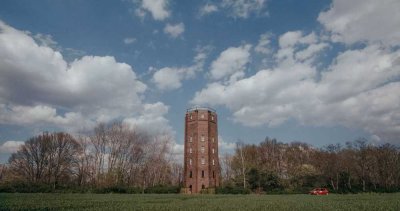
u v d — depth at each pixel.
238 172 98.88
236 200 43.38
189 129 98.62
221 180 113.69
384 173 95.38
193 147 95.69
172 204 34.16
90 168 93.19
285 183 92.69
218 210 26.27
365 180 96.19
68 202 36.19
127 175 95.12
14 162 93.12
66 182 93.88
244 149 105.69
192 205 32.50
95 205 32.06
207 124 97.25
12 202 34.16
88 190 76.56
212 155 96.00
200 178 92.06
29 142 93.94
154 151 98.38
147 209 27.19
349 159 97.50
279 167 102.50
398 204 31.47
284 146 108.00
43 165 93.31
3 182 76.94
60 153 94.50
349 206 30.12
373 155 96.62
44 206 29.73
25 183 74.50
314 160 104.56
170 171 113.25
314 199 45.69
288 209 27.25
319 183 94.38
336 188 90.62
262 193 83.38
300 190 86.94
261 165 99.75
